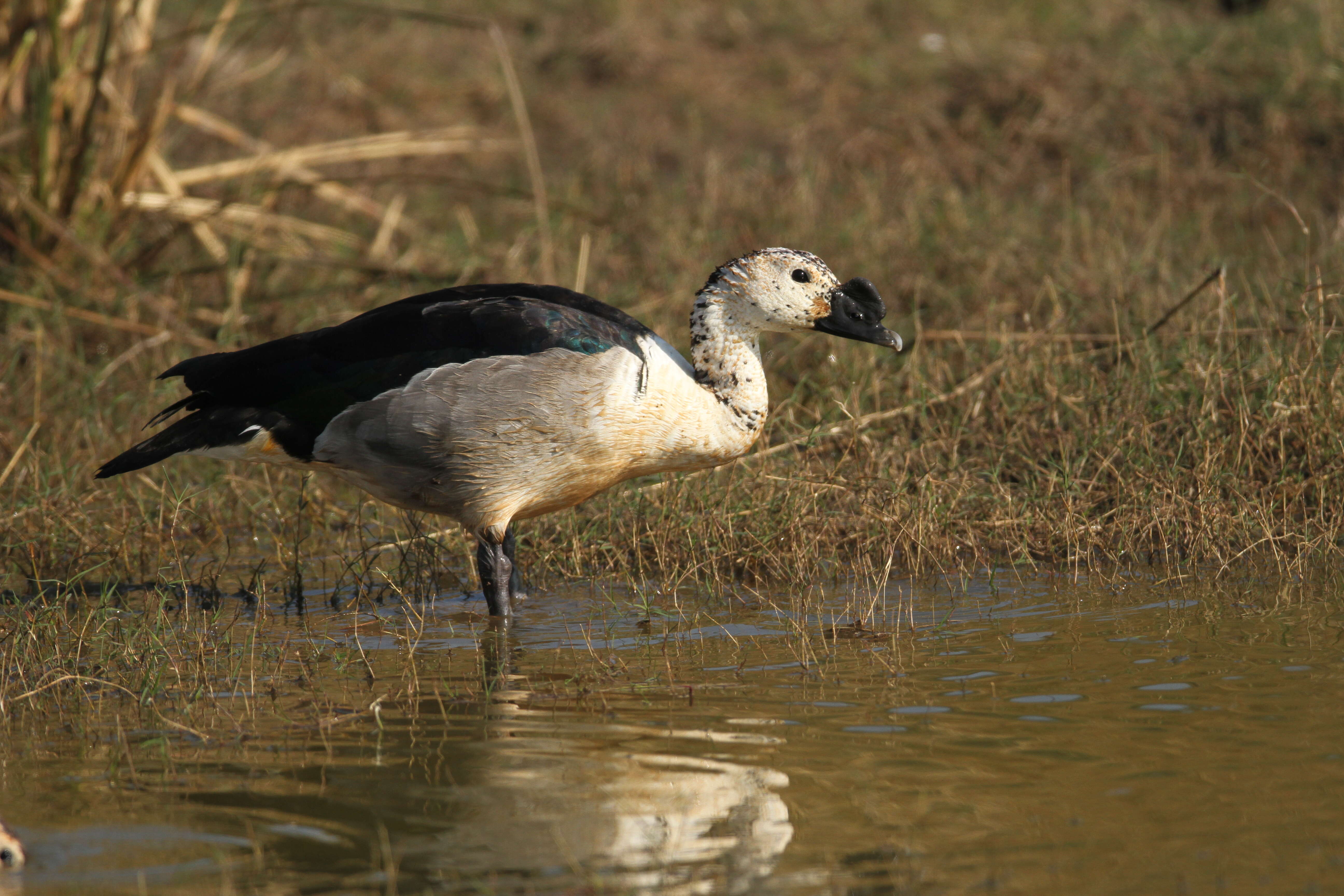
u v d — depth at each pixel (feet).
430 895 18.16
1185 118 69.05
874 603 31.01
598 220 58.23
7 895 18.26
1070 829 19.63
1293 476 36.86
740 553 35.14
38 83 50.72
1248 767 21.49
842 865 18.78
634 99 78.89
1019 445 40.09
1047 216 60.75
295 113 76.02
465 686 26.73
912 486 38.11
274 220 56.39
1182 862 18.61
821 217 61.31
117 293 49.98
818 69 79.71
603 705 25.22
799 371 46.44
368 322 31.63
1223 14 82.17
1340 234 48.73
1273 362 39.40
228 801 21.17
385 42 83.92
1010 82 73.15
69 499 38.37
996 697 24.99
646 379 31.37
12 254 52.26
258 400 31.99
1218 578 32.58
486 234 62.18
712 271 54.34
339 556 37.47
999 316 48.85
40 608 32.24
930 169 66.80
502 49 54.49
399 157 71.67
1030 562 34.24
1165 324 44.91
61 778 22.25
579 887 18.29
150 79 69.77
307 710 25.39
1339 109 66.18
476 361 30.91
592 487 32.73
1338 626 28.48
